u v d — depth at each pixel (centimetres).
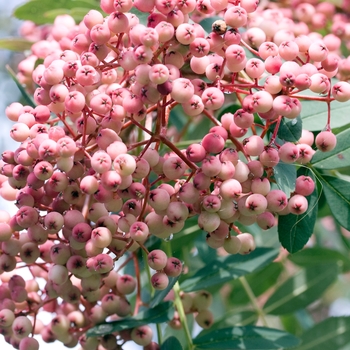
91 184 80
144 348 89
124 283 88
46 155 79
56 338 88
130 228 81
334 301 131
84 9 100
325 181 87
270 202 81
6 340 87
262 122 88
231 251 83
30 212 82
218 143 80
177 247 97
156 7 81
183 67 85
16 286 86
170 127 103
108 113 81
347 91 81
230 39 82
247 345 88
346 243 102
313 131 87
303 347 93
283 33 87
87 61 81
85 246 81
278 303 99
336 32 98
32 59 94
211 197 80
